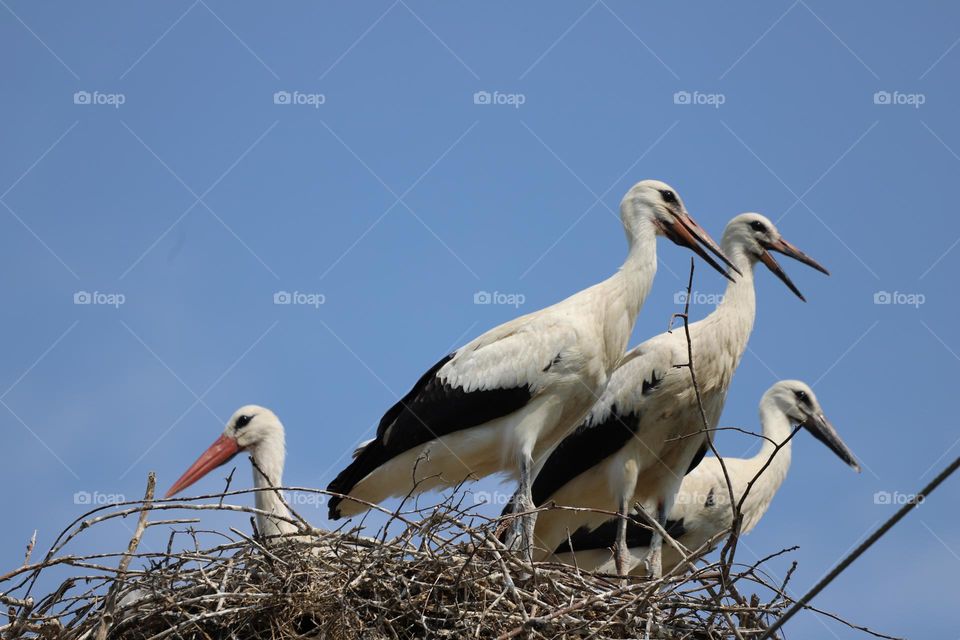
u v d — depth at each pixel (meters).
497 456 14.48
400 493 14.63
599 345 14.38
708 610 11.16
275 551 11.18
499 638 10.12
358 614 10.77
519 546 13.45
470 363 14.30
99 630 10.12
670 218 15.17
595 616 10.85
